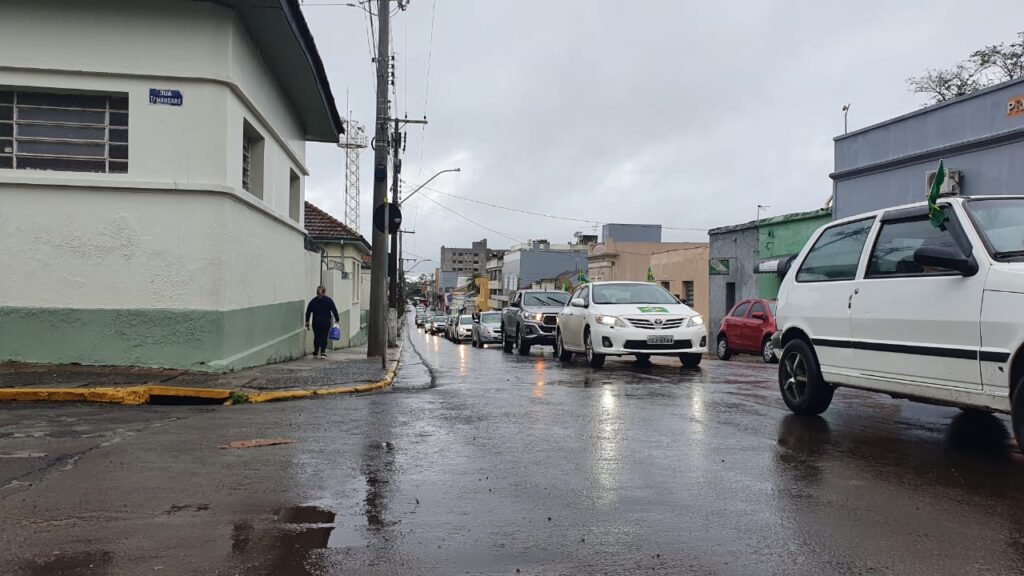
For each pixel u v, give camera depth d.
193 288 10.12
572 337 14.46
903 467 5.05
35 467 4.96
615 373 11.80
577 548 3.53
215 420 6.97
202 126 10.22
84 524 3.80
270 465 5.11
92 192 9.93
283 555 3.41
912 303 5.77
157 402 8.33
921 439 6.00
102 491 4.40
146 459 5.24
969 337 5.25
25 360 9.73
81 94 10.18
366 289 36.56
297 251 16.19
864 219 6.66
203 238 10.16
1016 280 4.94
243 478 4.74
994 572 3.20
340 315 24.38
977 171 16.16
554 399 8.44
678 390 9.21
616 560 3.38
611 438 6.07
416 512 4.07
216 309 10.16
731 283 28.20
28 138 10.08
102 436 6.07
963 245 5.45
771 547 3.54
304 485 4.59
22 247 9.74
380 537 3.67
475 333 29.67
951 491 4.46
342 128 17.55
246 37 11.15
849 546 3.54
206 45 10.20
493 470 5.01
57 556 3.35
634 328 12.42
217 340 10.16
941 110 17.23
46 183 9.76
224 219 10.27
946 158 17.02
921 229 5.95
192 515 3.97
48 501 4.19
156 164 10.09
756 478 4.78
